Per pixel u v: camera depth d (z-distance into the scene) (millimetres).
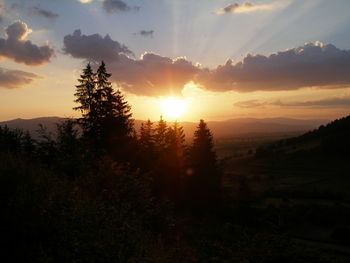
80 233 5848
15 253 5289
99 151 18562
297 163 115000
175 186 32844
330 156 115000
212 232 13133
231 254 9406
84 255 5375
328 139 121188
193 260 8391
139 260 5793
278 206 46656
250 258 9227
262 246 9781
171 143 40469
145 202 11352
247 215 32750
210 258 9008
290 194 67125
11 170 7984
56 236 5703
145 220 10422
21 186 7066
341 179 87312
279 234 10648
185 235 12461
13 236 5613
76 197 7363
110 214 7117
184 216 24359
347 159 108688
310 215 37594
